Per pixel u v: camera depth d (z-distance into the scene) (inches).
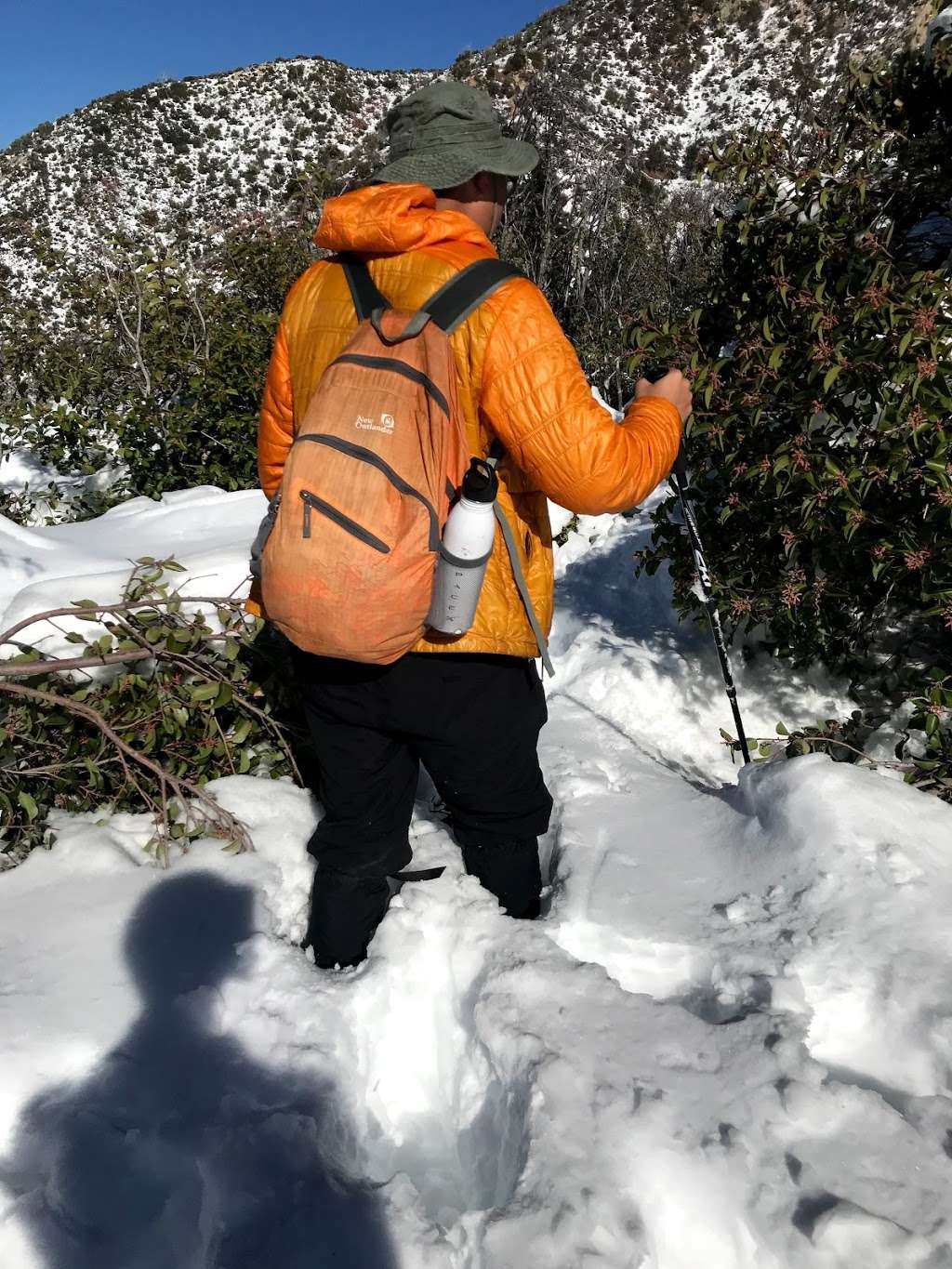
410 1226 54.2
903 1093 65.6
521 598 67.4
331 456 58.2
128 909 79.0
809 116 138.2
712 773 119.6
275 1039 66.2
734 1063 61.3
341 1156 61.9
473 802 73.4
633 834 93.0
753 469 111.3
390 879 83.8
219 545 127.6
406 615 59.5
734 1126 57.2
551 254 499.2
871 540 103.0
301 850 90.6
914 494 100.3
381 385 59.4
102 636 95.1
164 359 238.8
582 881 83.4
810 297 108.4
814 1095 58.7
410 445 58.7
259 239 269.0
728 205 161.0
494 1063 65.1
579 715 124.9
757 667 132.3
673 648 139.1
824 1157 56.4
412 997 73.3
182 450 236.1
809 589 111.2
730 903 80.7
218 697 94.0
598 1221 51.6
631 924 77.7
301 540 57.8
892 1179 55.1
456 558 60.9
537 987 67.6
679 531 129.2
